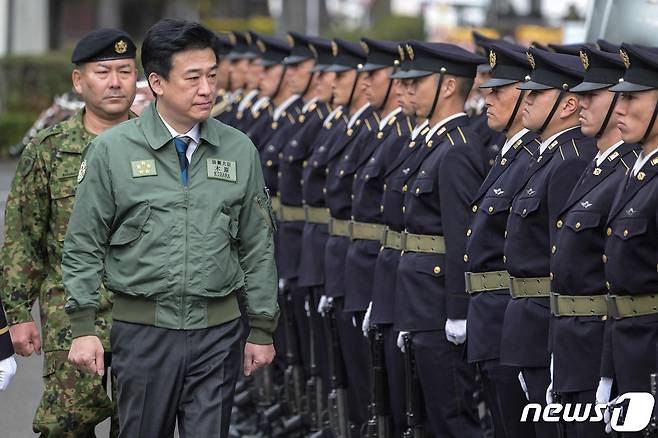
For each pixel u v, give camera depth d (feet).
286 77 48.03
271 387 44.70
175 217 26.94
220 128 27.71
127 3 250.37
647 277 26.13
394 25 143.54
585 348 27.99
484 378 32.91
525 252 30.25
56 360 31.68
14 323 32.22
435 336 34.12
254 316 27.86
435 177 34.01
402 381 35.55
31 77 117.50
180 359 26.94
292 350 43.91
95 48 32.58
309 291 42.22
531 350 30.22
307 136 44.57
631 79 26.30
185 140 27.27
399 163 35.76
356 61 40.73
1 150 115.55
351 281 38.14
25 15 144.97
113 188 27.02
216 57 27.35
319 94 43.29
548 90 30.19
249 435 44.24
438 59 34.68
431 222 34.17
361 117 40.42
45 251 32.65
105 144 27.20
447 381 34.14
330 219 40.55
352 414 39.75
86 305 26.96
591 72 28.32
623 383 26.43
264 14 250.37
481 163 33.53
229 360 27.32
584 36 50.85
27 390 47.62
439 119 34.81
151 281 26.81
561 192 29.19
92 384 31.53
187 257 26.84
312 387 42.22
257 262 27.89
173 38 26.81
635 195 26.37
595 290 27.86
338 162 40.40
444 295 34.04
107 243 27.35
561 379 28.35
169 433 27.43
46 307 32.01
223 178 27.32
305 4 174.50
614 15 46.93
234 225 27.45
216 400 27.02
